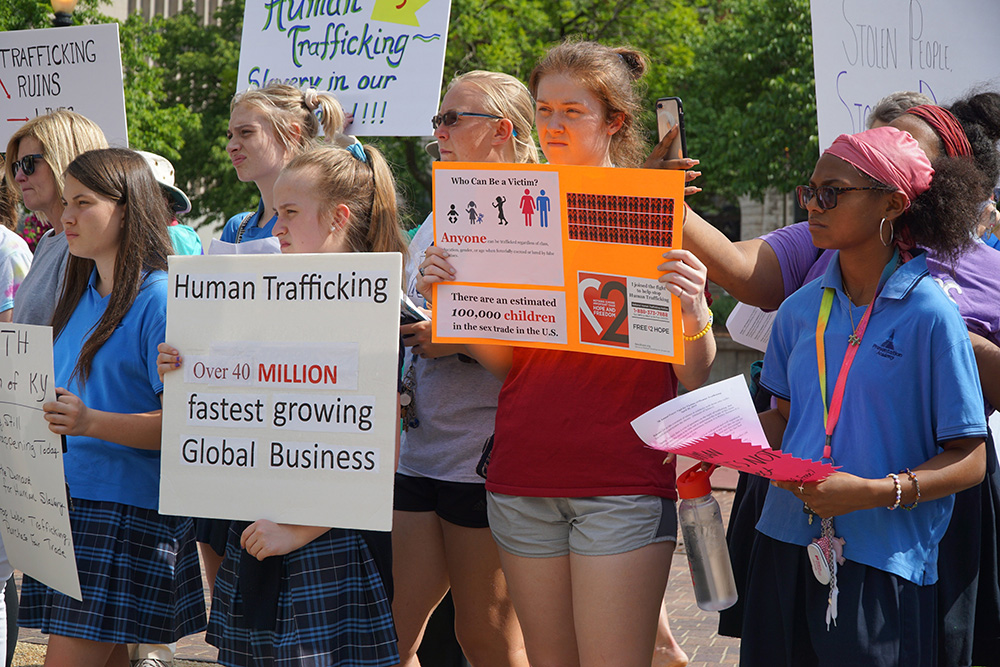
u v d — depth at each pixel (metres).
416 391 4.02
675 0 23.92
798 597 2.98
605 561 3.11
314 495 3.04
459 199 3.12
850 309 2.96
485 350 3.42
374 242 3.59
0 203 5.46
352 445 3.01
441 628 4.51
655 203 2.88
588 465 3.16
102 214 3.53
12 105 6.22
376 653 3.18
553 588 3.29
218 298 3.15
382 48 5.53
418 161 24.25
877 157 2.85
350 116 5.55
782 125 21.12
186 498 3.16
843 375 2.90
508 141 4.08
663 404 2.83
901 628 2.82
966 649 3.02
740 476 3.62
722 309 19.22
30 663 5.37
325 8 5.71
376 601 3.19
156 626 3.47
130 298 3.52
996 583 3.11
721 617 3.53
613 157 3.48
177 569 3.55
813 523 2.94
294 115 4.90
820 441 2.91
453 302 3.19
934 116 3.28
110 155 3.57
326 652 3.10
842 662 2.81
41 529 3.45
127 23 24.02
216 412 3.14
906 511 2.86
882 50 4.84
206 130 25.30
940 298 2.83
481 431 3.92
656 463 3.19
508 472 3.29
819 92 4.79
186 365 3.17
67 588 3.36
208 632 3.32
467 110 4.02
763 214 29.50
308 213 3.43
